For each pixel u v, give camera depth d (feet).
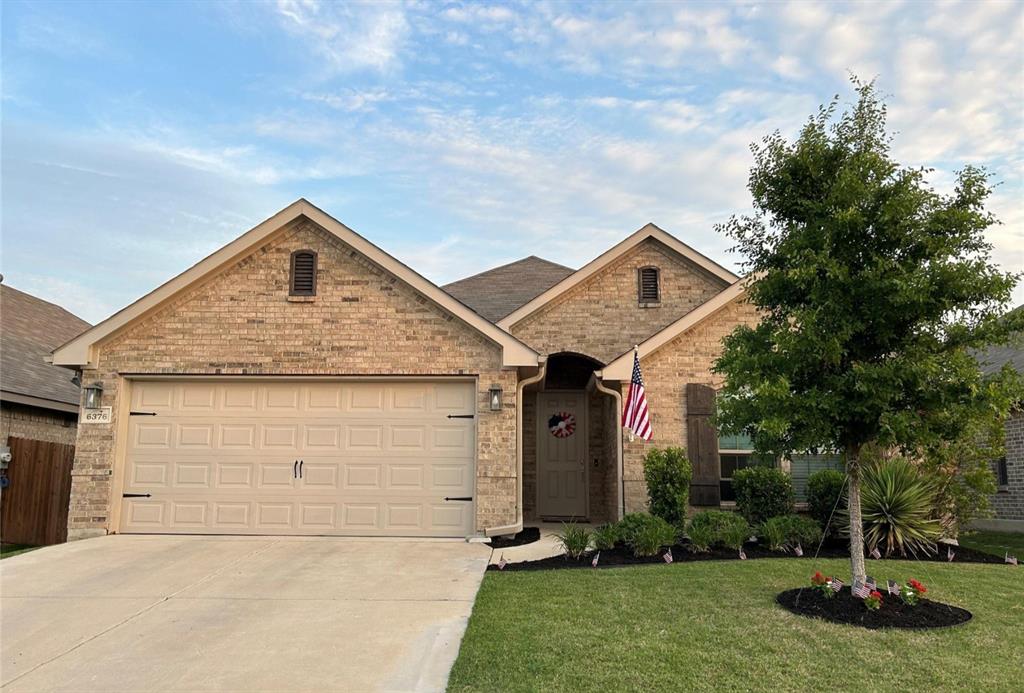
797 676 17.67
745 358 24.88
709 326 43.60
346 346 39.55
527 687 17.21
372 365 39.37
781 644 19.90
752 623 21.83
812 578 25.36
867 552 34.04
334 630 22.44
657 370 43.14
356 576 29.19
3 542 42.01
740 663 18.53
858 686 17.07
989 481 35.01
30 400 47.16
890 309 22.97
